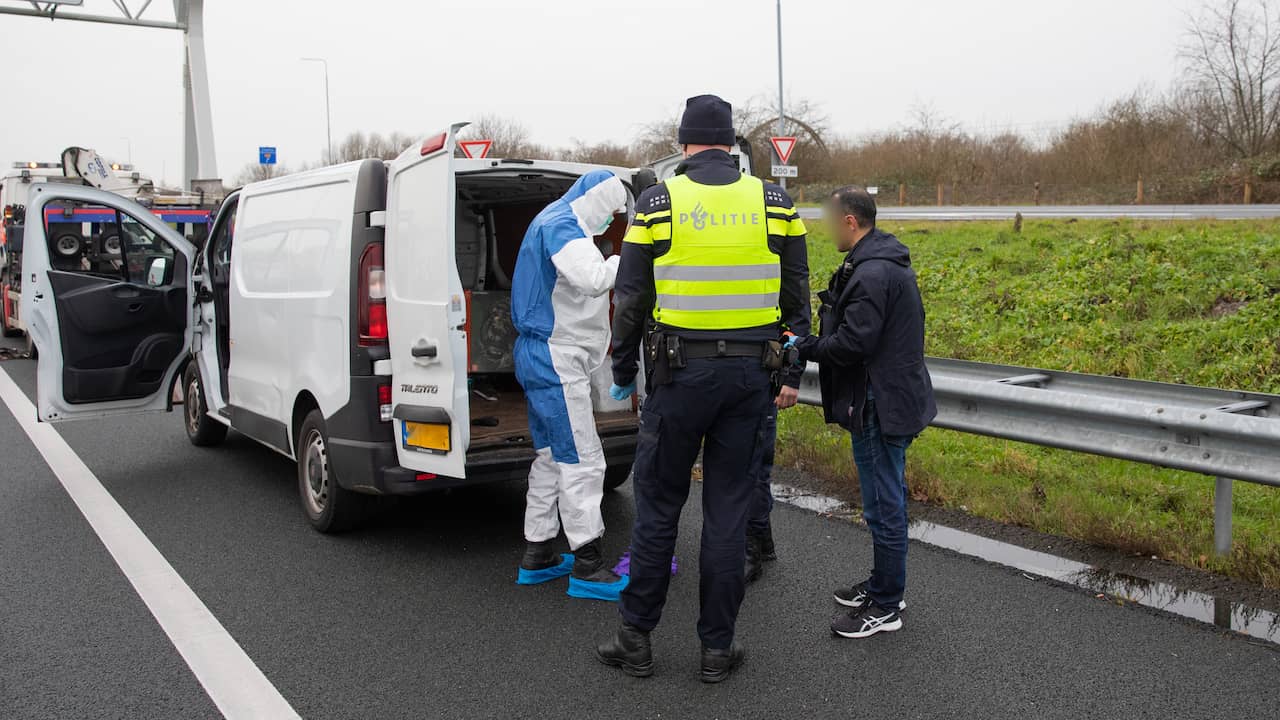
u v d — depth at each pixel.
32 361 12.97
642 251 3.47
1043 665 3.64
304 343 5.32
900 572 3.93
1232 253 11.27
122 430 8.23
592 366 4.50
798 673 3.64
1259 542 4.67
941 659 3.72
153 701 3.46
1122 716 3.26
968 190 36.53
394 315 4.75
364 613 4.27
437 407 4.54
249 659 3.80
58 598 4.43
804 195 37.78
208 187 14.80
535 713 3.36
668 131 35.84
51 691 3.53
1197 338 8.73
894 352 3.84
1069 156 36.66
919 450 6.59
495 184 5.80
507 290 6.70
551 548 4.68
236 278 6.30
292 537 5.33
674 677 3.63
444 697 3.48
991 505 5.39
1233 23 34.75
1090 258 12.00
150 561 4.93
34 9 19.39
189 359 7.21
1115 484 5.69
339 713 3.37
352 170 4.96
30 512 5.81
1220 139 35.53
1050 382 5.89
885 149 39.81
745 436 3.53
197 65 21.78
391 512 5.84
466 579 4.69
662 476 3.55
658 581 3.59
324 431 5.21
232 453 7.37
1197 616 4.03
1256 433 4.18
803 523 5.44
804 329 3.78
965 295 11.72
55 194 6.48
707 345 3.44
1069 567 4.62
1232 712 3.27
